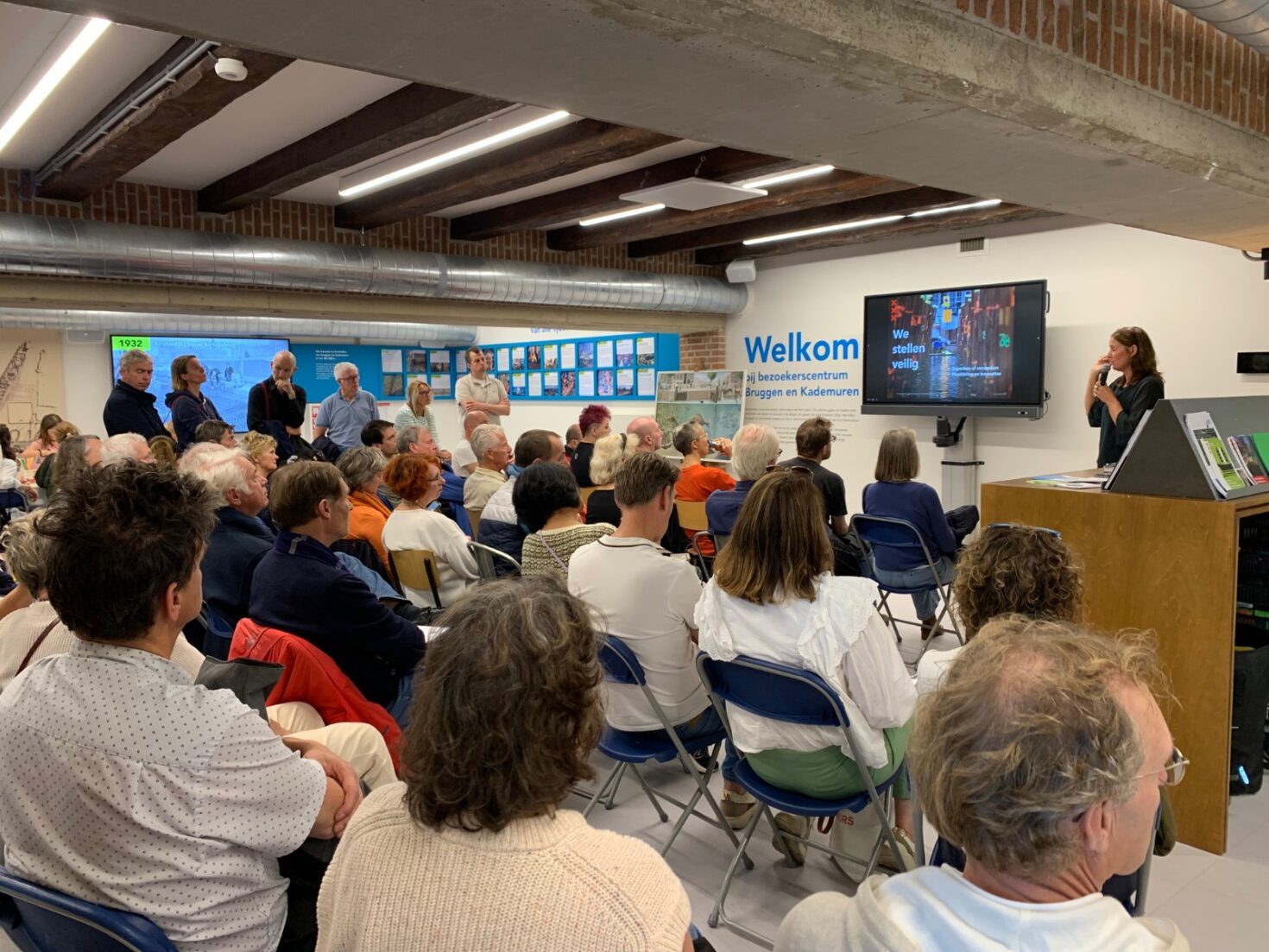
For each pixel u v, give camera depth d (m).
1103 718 0.74
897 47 2.23
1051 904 0.73
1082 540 2.73
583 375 10.75
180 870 1.13
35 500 5.96
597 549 2.33
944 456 6.98
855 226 6.86
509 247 7.70
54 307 6.09
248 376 10.89
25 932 1.27
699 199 5.50
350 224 6.68
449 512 4.84
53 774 1.11
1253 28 2.62
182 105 3.92
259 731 1.22
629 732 2.38
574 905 0.78
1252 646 2.99
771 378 8.47
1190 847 2.57
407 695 2.26
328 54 2.09
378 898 0.82
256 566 2.35
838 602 1.88
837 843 2.34
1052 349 6.46
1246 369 5.47
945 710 0.80
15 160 5.24
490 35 1.98
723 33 1.97
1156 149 3.08
